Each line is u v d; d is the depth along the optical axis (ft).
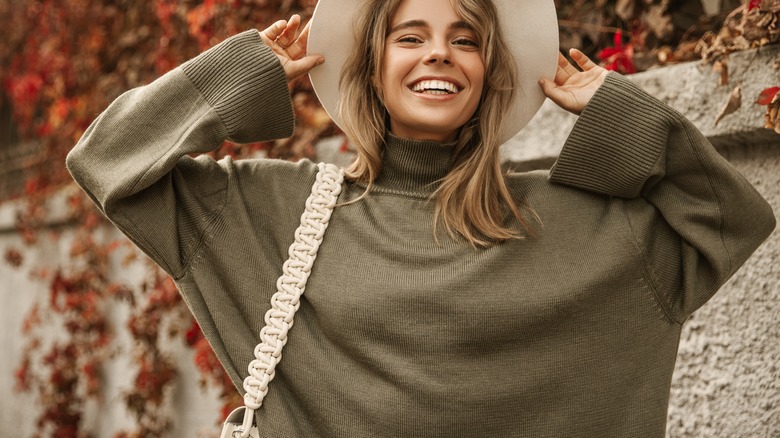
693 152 6.40
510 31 7.04
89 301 17.46
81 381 18.54
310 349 6.51
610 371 6.46
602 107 6.55
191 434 14.76
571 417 6.37
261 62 6.74
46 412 18.19
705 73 8.19
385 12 6.79
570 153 6.65
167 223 6.63
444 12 6.69
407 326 6.33
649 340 6.57
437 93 6.66
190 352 14.82
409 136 7.00
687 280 6.54
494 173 6.86
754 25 7.72
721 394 8.29
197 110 6.72
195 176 6.83
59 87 18.45
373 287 6.43
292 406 6.56
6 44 21.21
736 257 6.48
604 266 6.49
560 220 6.70
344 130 7.16
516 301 6.36
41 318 20.81
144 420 15.80
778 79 7.61
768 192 8.05
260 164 7.07
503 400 6.29
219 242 6.72
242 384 6.59
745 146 8.25
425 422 6.23
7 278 23.00
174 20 14.39
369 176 7.01
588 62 6.93
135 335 14.90
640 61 9.19
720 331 8.32
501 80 6.99
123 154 6.60
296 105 12.21
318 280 6.60
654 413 6.53
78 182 6.73
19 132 21.95
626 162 6.51
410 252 6.55
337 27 7.14
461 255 6.53
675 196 6.59
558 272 6.50
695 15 9.41
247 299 6.67
